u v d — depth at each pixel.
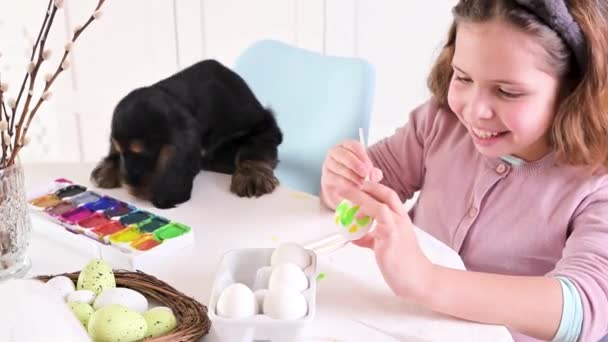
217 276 0.89
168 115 1.17
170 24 2.06
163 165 1.16
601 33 1.03
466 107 1.05
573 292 0.93
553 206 1.12
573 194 1.11
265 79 1.66
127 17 2.03
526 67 0.99
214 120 1.27
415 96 2.25
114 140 1.18
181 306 0.86
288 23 2.11
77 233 1.06
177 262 1.02
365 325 0.89
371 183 0.95
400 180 1.37
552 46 1.00
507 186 1.17
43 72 1.92
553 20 0.99
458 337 0.87
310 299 0.84
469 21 1.01
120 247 1.02
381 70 2.21
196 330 0.81
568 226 1.11
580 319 0.92
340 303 0.93
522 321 0.91
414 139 1.36
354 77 1.56
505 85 1.00
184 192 1.19
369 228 0.96
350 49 2.17
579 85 1.05
